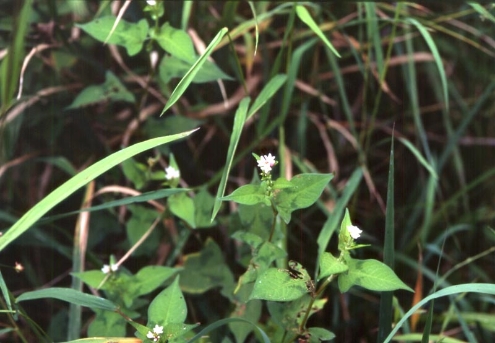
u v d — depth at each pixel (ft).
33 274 2.83
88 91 2.75
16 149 2.94
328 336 2.34
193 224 2.54
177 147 2.94
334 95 3.21
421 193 3.14
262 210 2.51
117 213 2.91
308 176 2.28
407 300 2.94
